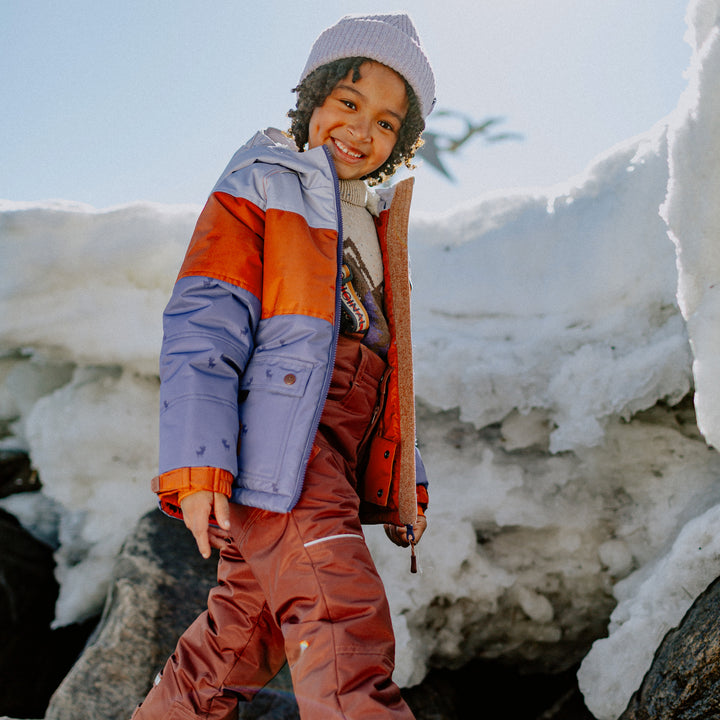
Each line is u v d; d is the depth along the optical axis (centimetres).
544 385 265
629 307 263
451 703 262
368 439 159
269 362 135
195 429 124
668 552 237
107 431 294
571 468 268
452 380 270
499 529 271
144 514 288
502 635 271
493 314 285
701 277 200
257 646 149
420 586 262
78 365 306
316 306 137
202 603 251
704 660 177
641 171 274
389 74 156
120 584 253
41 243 285
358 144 157
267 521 130
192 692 148
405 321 159
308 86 160
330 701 114
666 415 261
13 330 285
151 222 292
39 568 292
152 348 288
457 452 279
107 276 289
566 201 293
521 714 270
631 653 209
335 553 125
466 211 309
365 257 160
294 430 130
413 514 157
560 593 266
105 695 231
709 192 191
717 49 185
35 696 273
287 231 140
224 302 135
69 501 293
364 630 120
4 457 305
